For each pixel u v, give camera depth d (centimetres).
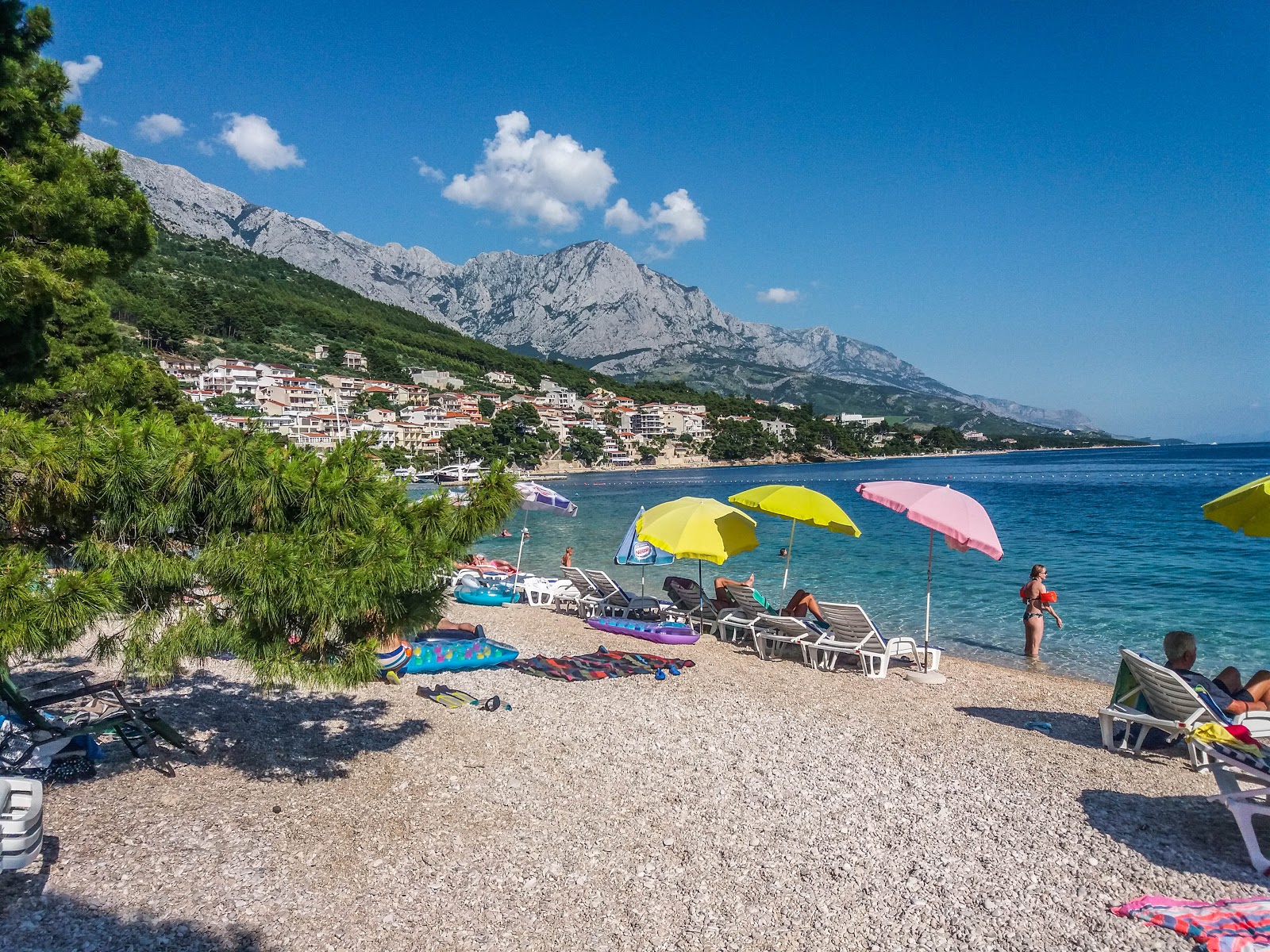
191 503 569
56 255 789
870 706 976
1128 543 3030
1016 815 641
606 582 1603
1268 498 672
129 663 570
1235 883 526
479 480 654
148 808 621
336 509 594
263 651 579
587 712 921
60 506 534
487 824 616
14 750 628
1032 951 451
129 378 1012
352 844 577
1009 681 1127
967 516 1051
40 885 495
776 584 2202
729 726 878
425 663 1082
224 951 440
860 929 475
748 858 564
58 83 989
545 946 456
